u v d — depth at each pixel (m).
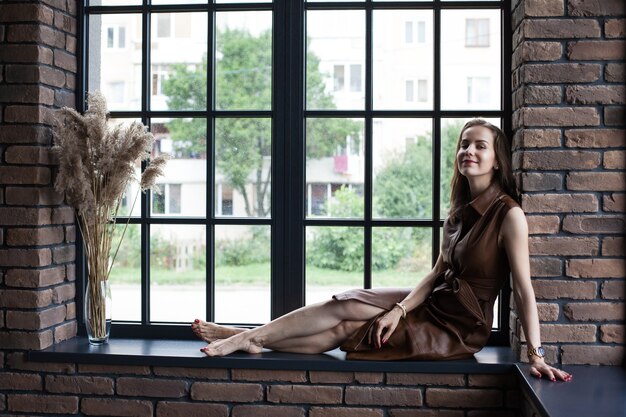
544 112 2.79
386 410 2.88
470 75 3.21
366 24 3.24
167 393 2.97
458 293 2.82
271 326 2.98
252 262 3.33
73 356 3.00
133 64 3.37
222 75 3.37
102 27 3.37
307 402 2.90
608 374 2.64
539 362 2.63
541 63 2.79
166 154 3.04
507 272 2.88
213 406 2.95
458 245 2.87
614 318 2.78
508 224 2.73
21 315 3.04
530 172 2.80
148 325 3.32
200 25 3.34
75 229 3.36
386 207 3.28
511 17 3.12
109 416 3.01
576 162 2.78
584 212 2.78
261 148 3.32
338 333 2.94
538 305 2.80
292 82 3.26
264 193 3.32
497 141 2.84
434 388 2.85
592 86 2.77
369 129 3.25
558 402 2.27
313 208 3.29
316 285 3.29
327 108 3.29
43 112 3.07
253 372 2.93
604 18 2.76
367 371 2.86
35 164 3.03
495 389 2.82
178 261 3.37
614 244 2.77
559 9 2.78
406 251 3.27
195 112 3.33
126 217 3.37
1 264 3.05
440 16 3.21
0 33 3.03
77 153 2.97
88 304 3.14
